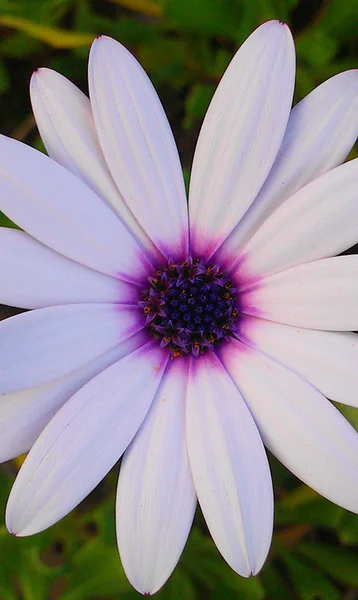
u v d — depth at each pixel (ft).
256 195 0.49
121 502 0.47
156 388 0.50
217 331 0.52
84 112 0.49
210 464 0.48
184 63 0.63
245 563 0.46
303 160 0.49
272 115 0.48
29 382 0.46
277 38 0.47
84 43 0.62
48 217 0.47
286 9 0.60
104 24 0.62
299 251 0.49
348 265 0.47
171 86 0.65
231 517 0.47
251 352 0.51
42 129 0.49
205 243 0.51
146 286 0.51
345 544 0.64
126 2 0.62
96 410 0.48
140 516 0.47
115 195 0.50
